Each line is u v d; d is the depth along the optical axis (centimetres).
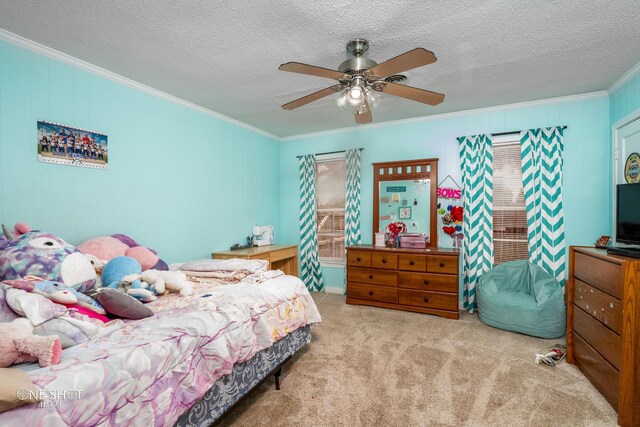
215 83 276
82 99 234
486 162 348
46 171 213
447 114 370
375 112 364
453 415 175
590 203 312
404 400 188
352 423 169
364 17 179
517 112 340
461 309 363
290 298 217
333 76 192
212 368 143
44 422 87
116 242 236
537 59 233
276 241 480
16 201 199
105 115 249
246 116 375
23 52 202
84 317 139
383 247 378
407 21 183
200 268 269
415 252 346
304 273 465
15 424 83
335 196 451
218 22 184
